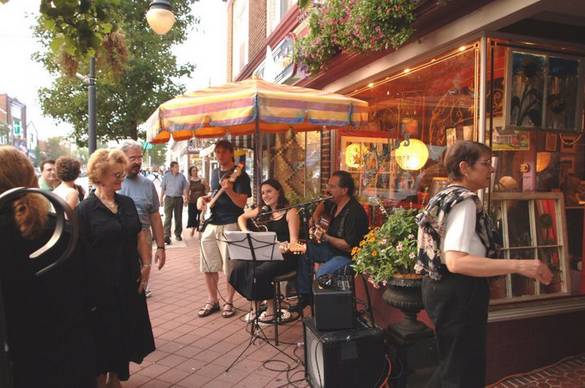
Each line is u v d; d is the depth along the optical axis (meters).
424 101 4.14
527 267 2.00
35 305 1.76
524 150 3.45
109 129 10.07
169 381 3.34
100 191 2.88
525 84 3.39
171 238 10.68
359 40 3.88
